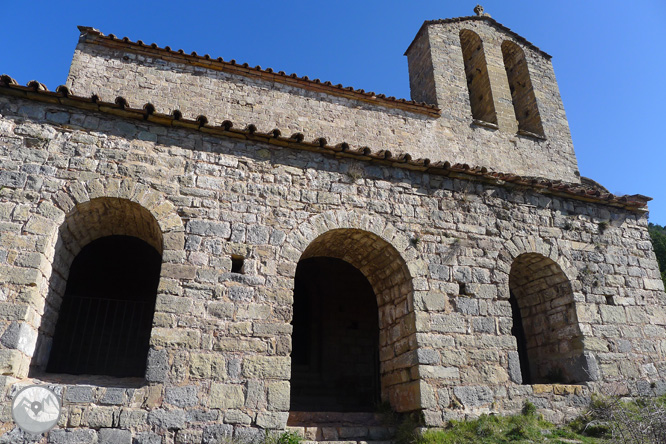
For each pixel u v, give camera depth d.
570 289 11.37
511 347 10.20
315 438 8.88
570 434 9.27
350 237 10.66
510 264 11.05
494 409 9.53
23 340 7.71
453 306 10.15
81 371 12.35
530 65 16.83
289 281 9.34
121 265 14.15
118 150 9.36
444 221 10.92
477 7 17.39
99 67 12.02
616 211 12.77
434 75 15.09
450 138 14.27
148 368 8.02
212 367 8.32
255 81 13.16
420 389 9.20
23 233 8.28
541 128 15.63
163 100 12.15
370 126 13.67
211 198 9.53
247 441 7.97
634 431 8.66
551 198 12.20
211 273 8.95
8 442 7.07
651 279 12.22
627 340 11.24
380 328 11.26
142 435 7.61
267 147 10.34
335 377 14.30
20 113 9.11
